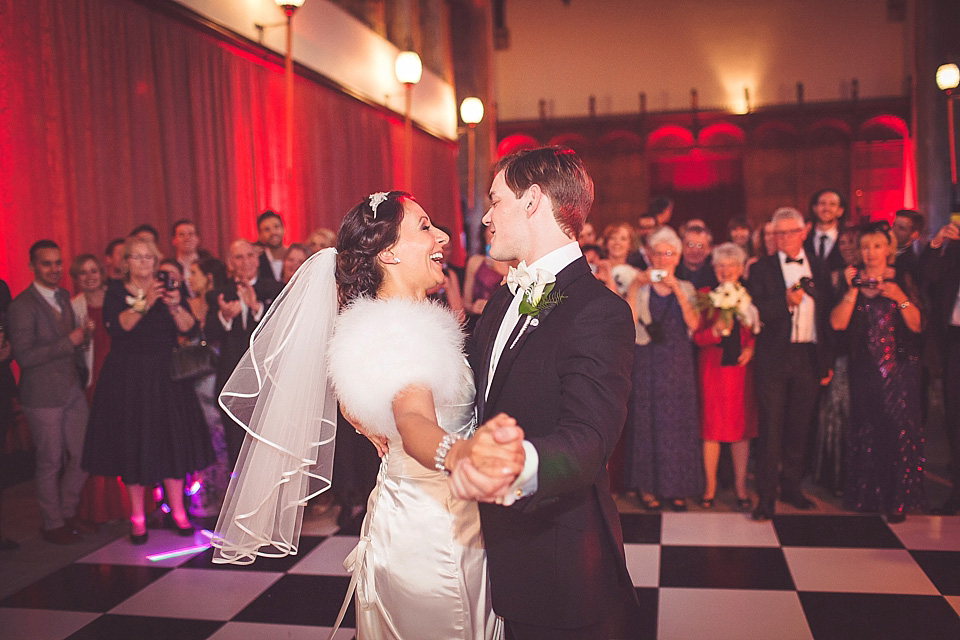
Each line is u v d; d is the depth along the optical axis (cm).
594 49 1343
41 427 366
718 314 381
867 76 1244
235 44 602
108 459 363
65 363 377
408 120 648
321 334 165
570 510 144
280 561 333
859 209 1195
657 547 344
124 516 403
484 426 107
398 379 130
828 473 422
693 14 1307
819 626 261
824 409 422
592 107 1299
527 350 144
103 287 422
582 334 137
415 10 1059
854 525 367
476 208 1304
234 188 599
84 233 453
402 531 150
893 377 367
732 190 1258
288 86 554
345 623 270
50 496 367
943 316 393
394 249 152
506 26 1368
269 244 511
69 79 443
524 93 1366
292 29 693
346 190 805
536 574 143
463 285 458
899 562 317
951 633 254
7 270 403
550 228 151
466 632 151
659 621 267
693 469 394
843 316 374
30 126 418
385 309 140
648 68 1326
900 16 1226
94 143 462
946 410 389
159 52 521
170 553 349
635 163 1285
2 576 323
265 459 168
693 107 1256
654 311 396
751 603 280
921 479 369
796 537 352
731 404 391
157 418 367
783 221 378
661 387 394
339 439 374
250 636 261
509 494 113
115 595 300
